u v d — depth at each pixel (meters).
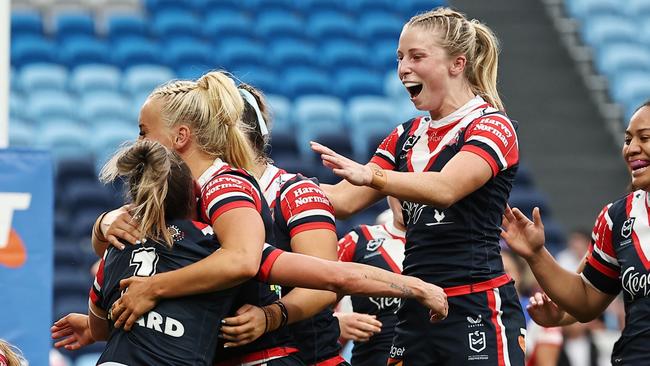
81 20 58.91
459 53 15.22
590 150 56.28
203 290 12.95
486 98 15.65
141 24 60.09
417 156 15.44
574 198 53.56
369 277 13.32
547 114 58.25
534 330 28.19
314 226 14.52
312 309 14.14
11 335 18.61
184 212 13.41
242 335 13.41
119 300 13.10
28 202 18.94
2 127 19.73
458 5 65.94
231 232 13.10
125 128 50.69
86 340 15.55
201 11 63.19
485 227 15.05
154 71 56.03
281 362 14.05
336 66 59.78
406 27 15.41
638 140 15.47
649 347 15.14
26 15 57.94
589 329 29.17
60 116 50.94
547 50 62.59
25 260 18.81
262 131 15.19
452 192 14.20
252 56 59.03
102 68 55.47
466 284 14.91
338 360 15.50
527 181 51.84
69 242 42.56
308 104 54.44
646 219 15.59
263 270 13.28
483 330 14.84
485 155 14.61
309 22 63.97
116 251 13.52
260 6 64.25
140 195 13.28
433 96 15.23
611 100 59.28
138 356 12.86
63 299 39.62
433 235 15.09
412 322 15.34
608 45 62.03
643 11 65.06
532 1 66.19
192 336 12.96
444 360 14.97
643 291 15.33
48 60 55.75
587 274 16.48
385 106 54.84
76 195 43.88
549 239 47.38
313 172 47.62
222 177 13.65
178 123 14.06
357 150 52.12
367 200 15.98
